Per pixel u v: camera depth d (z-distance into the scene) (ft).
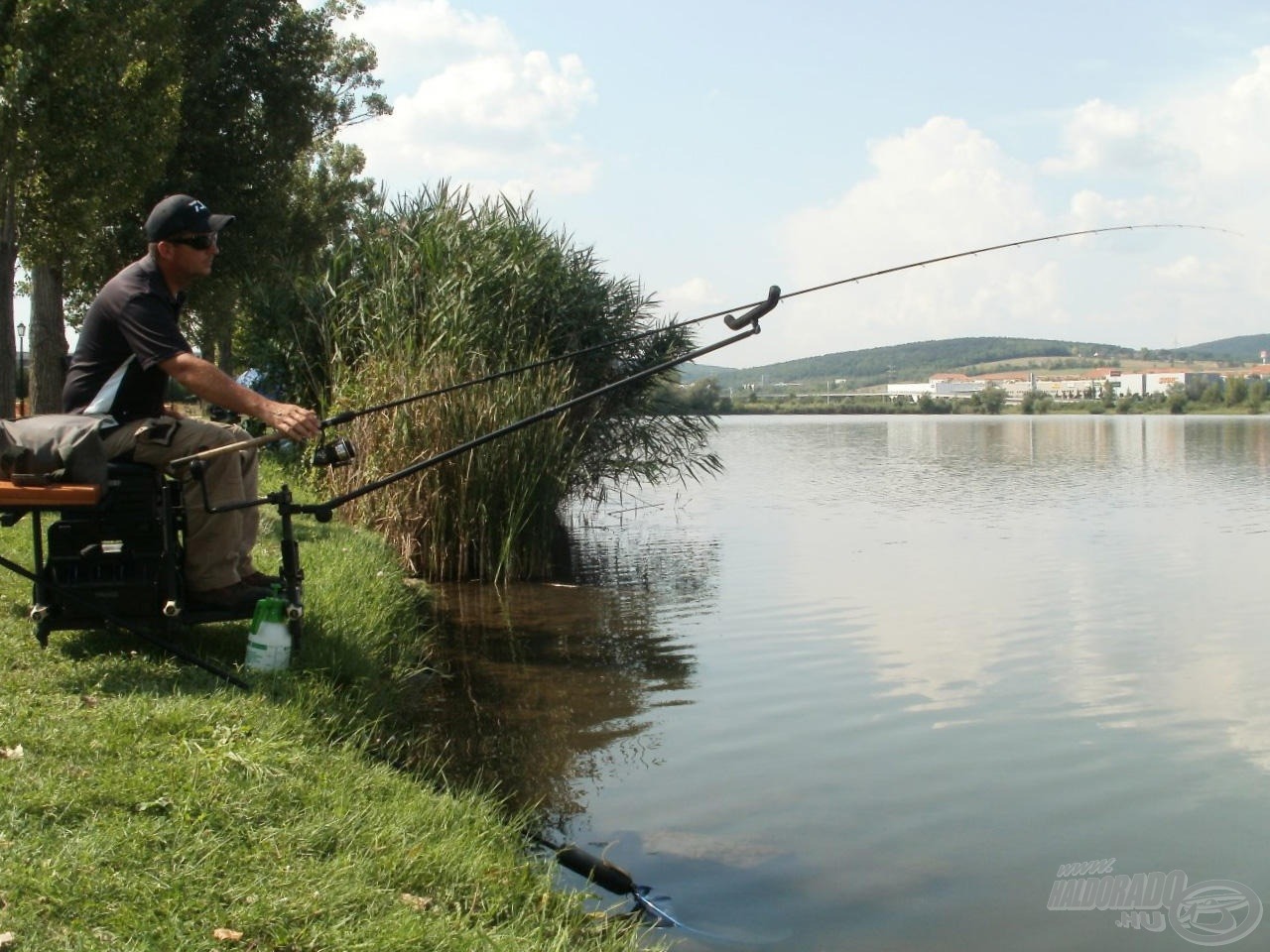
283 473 51.96
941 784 21.38
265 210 81.87
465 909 13.55
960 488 90.74
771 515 71.15
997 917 15.92
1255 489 89.20
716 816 19.60
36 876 11.65
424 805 15.81
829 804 20.24
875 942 15.11
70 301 87.15
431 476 42.93
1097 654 32.45
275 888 12.39
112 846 12.48
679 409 57.62
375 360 45.83
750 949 14.88
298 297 52.06
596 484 56.29
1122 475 104.83
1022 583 44.91
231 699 17.37
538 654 31.58
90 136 47.88
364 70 102.78
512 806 19.65
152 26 51.90
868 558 51.83
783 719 25.53
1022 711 26.40
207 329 97.66
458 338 46.29
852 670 30.22
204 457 18.13
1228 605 40.04
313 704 18.45
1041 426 266.57
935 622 37.04
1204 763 22.72
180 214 18.62
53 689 17.10
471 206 53.72
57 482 16.85
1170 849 18.38
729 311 20.29
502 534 44.19
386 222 52.85
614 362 55.01
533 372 45.32
